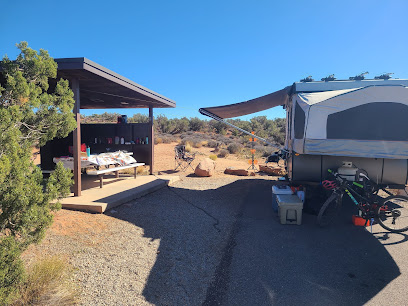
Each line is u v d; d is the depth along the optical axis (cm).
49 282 284
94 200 588
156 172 1134
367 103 514
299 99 597
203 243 447
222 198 737
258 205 674
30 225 268
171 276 343
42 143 324
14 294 248
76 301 279
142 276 337
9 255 239
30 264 326
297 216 533
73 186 679
